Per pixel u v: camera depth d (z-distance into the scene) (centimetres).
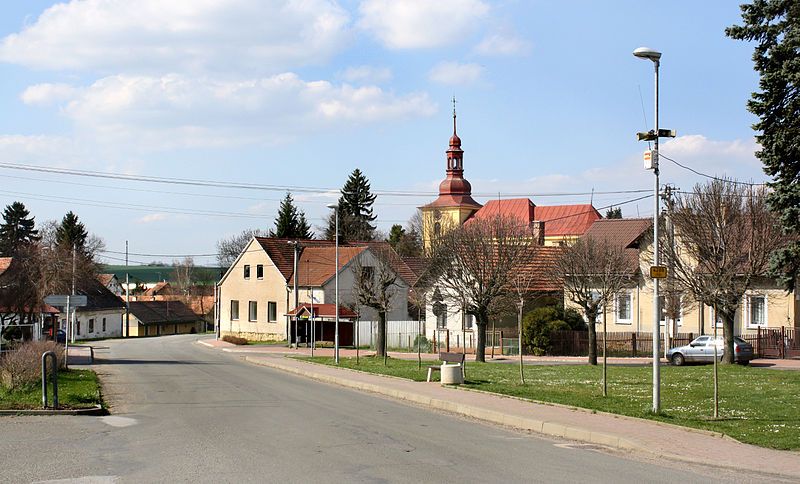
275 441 1466
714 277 3347
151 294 13250
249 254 7244
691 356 3812
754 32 2150
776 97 2092
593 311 3703
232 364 4178
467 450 1397
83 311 8325
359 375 3117
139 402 2208
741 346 3644
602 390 2348
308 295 6725
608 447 1483
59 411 1852
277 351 5638
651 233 4719
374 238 11419
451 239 4306
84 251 10312
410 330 6003
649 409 1844
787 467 1249
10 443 1411
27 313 4481
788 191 2078
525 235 4394
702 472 1227
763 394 2247
